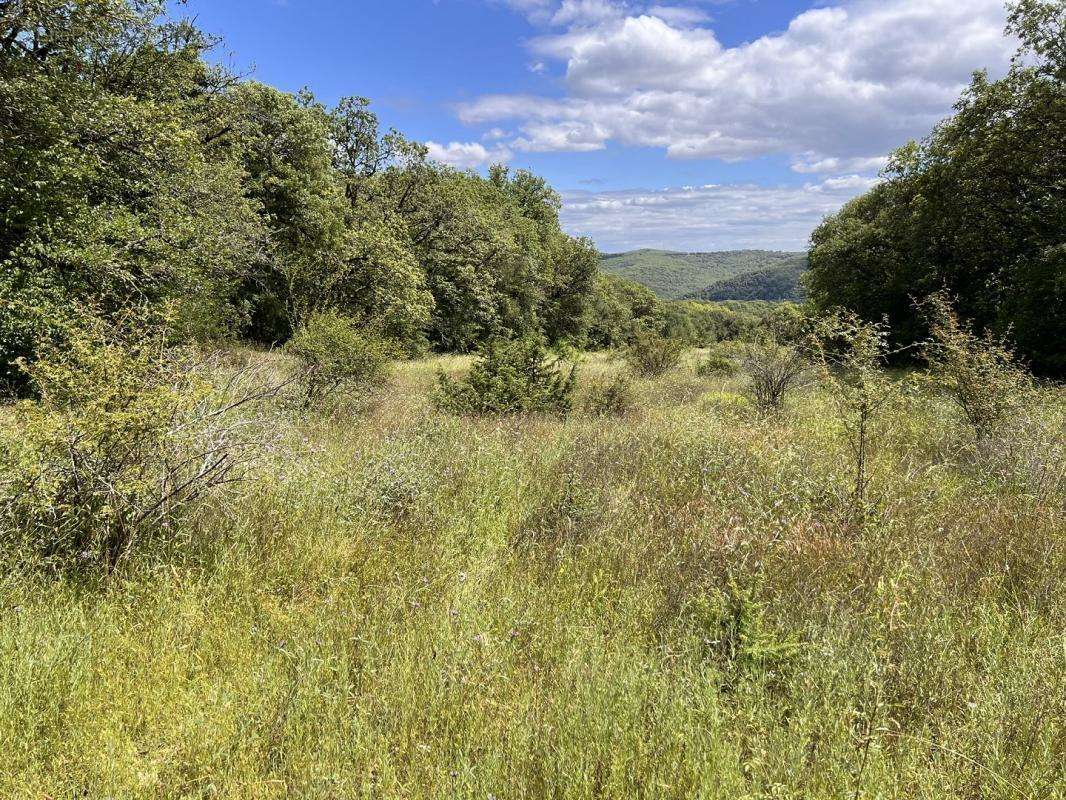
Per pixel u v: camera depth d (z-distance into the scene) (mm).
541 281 40844
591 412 10844
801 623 3068
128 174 12766
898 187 26844
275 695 2439
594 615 3289
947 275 25109
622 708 2373
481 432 7508
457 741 2287
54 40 11469
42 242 10734
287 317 20172
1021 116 18703
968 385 7316
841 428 6305
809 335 5398
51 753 2180
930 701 2482
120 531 3480
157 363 3838
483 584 3533
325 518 4211
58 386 3586
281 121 21969
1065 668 2637
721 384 14969
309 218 22250
